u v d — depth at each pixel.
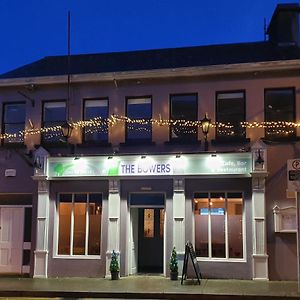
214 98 15.55
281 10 17.22
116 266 14.91
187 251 14.02
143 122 15.90
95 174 15.63
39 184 16.03
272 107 15.27
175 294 12.32
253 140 15.13
